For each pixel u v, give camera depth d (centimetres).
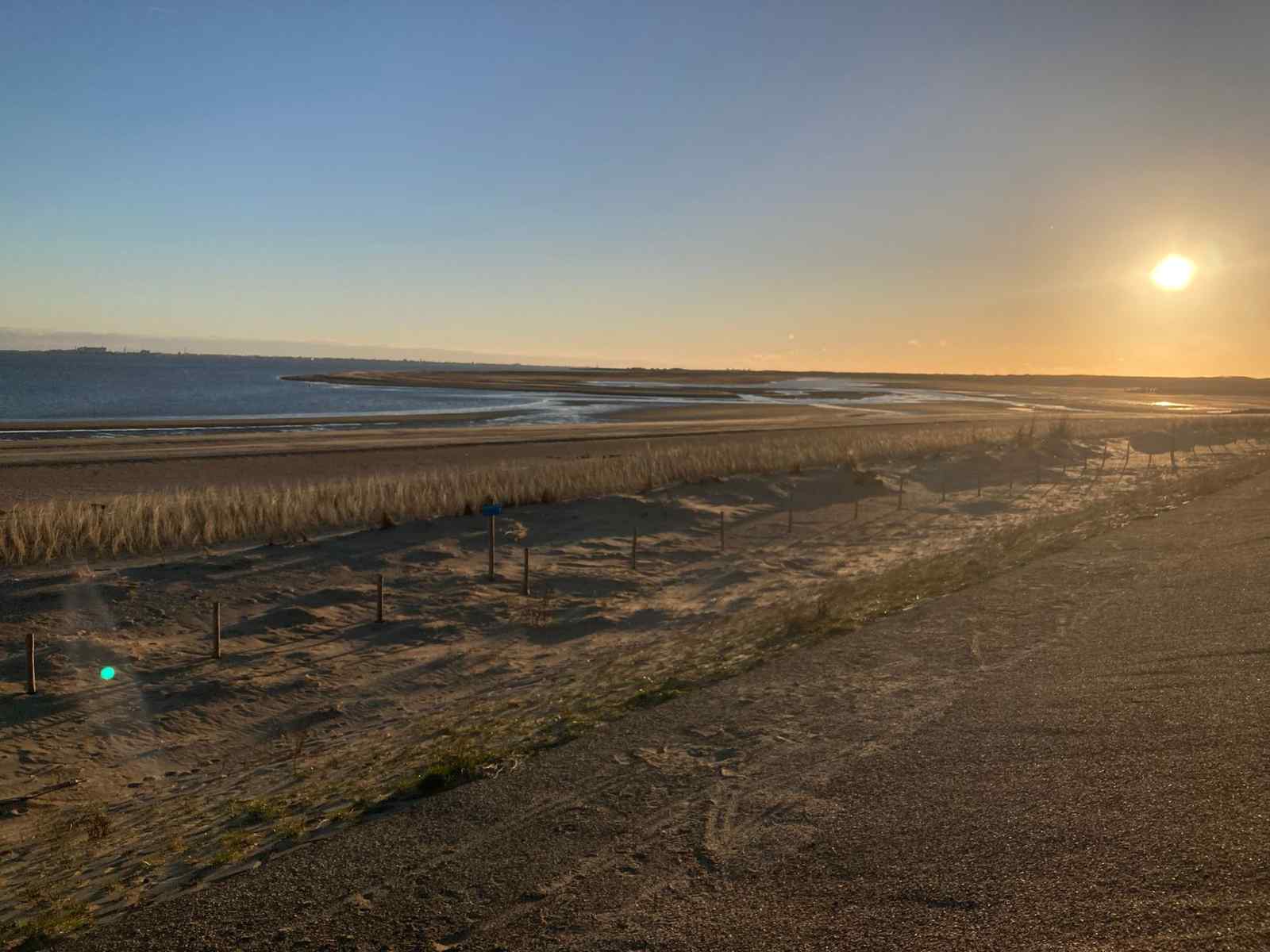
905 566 1998
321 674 1464
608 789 682
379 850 616
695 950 432
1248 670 802
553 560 2298
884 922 433
